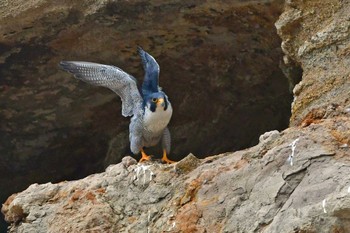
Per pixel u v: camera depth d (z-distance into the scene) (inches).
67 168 725.9
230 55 660.1
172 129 713.0
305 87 548.1
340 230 426.9
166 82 689.6
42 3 624.7
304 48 558.9
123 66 667.4
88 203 521.3
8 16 629.9
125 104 555.5
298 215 442.0
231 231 467.2
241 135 711.1
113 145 714.8
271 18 616.7
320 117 510.3
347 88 531.2
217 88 687.7
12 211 540.1
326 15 561.6
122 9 618.2
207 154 719.7
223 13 620.7
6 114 685.3
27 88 668.1
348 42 547.5
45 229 521.3
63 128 699.4
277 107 700.0
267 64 659.4
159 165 524.7
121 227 507.2
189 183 504.1
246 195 476.4
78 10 623.8
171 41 648.4
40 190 541.0
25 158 709.9
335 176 447.8
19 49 647.1
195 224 483.8
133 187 520.4
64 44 645.3
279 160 471.5
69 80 661.9
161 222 497.0
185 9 617.9
